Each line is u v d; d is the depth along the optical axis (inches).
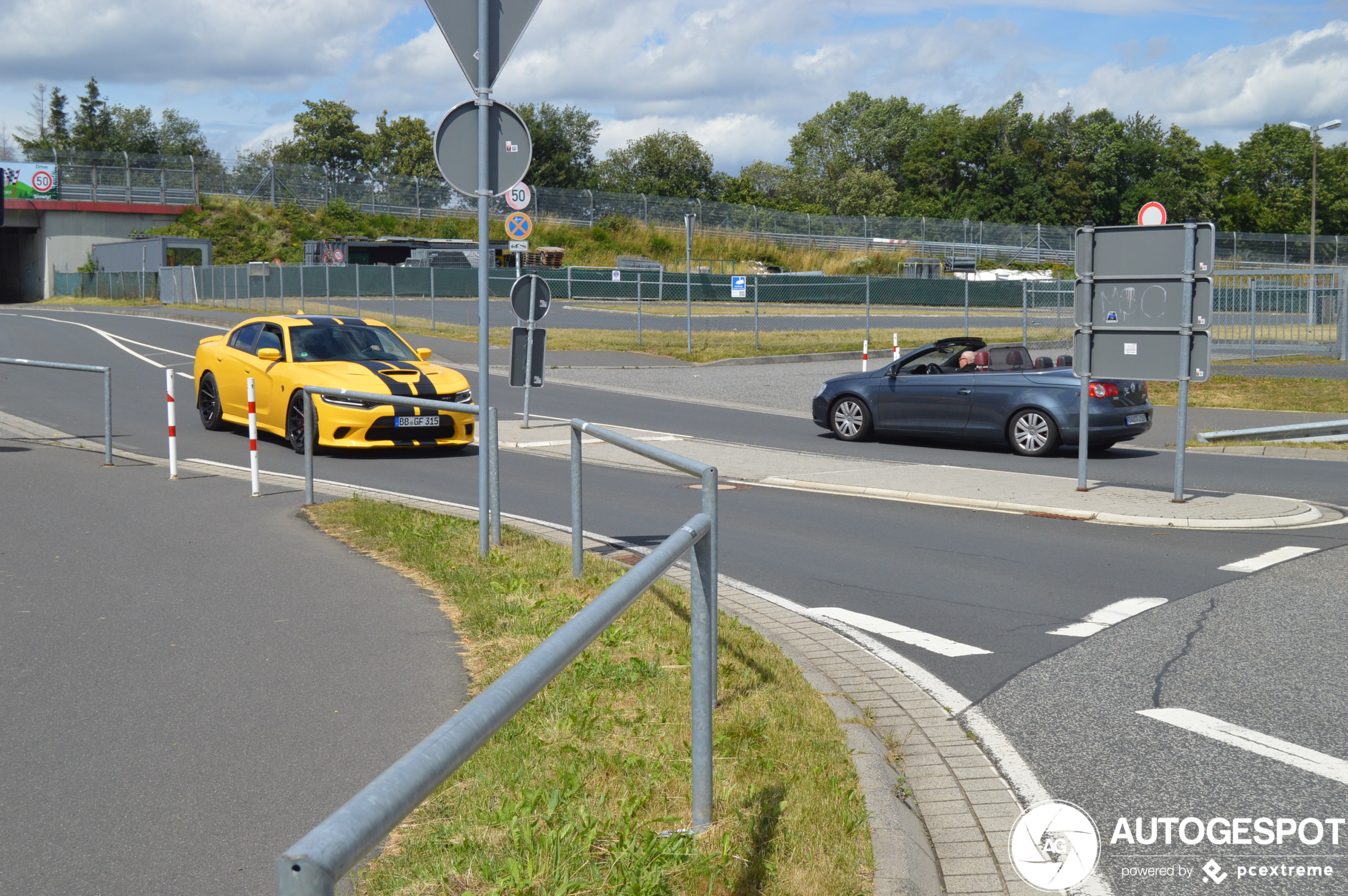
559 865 129.6
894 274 2487.7
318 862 56.3
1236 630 254.1
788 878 131.0
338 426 510.3
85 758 168.2
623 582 113.4
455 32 280.1
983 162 4151.1
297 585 273.9
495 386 872.9
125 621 241.9
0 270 2709.2
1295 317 1021.8
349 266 1860.2
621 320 1610.5
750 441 620.1
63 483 415.8
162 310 1765.5
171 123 4621.1
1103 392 554.9
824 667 229.9
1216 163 4611.2
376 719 185.0
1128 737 189.5
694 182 4224.9
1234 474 498.6
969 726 195.8
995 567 320.8
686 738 175.6
